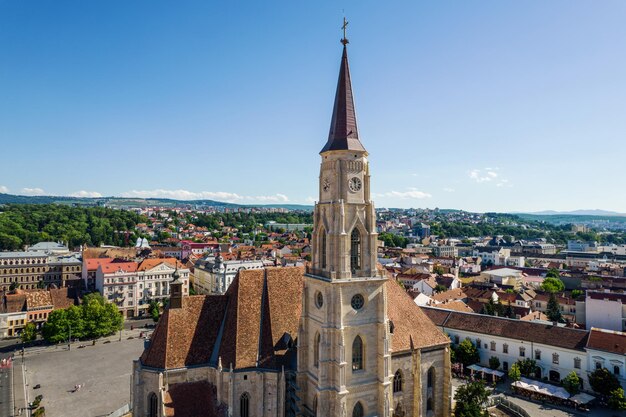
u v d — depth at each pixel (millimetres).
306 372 69000
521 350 114500
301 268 81812
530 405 98188
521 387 102625
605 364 100500
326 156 64500
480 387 83000
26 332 148750
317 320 65750
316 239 66688
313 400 66875
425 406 77250
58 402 100188
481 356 121438
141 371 69812
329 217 63156
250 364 69625
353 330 63531
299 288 79562
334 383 62469
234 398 68312
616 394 92812
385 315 65562
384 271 67062
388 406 64812
